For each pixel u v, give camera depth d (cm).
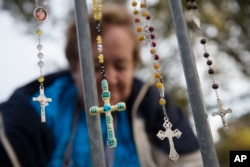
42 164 118
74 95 129
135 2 93
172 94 323
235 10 286
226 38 292
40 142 119
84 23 80
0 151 116
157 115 126
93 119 76
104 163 74
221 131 185
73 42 128
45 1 116
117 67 122
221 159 288
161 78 85
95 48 119
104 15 123
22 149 116
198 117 77
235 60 299
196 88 78
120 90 123
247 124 291
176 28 82
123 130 123
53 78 135
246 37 294
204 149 75
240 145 285
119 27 126
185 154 121
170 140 81
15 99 125
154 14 284
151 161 122
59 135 122
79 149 119
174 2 82
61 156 119
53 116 124
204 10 276
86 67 78
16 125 118
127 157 120
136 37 131
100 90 117
